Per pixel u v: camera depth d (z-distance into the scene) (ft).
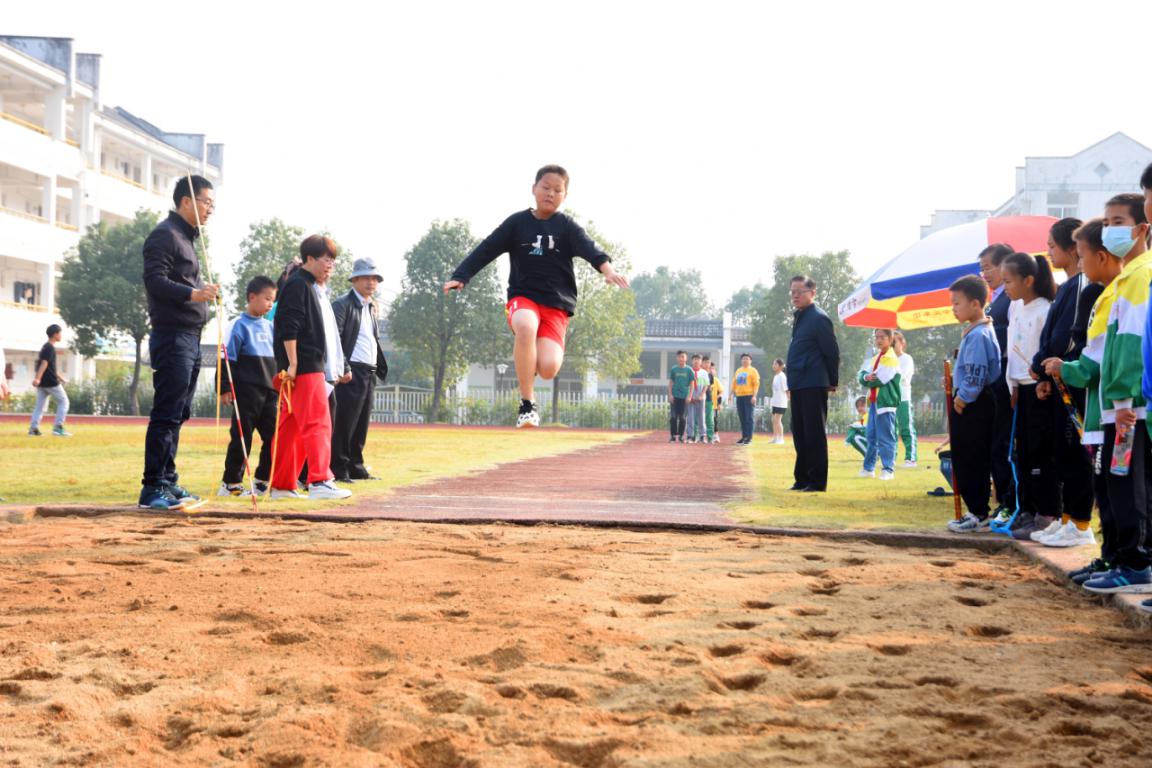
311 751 7.30
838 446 72.08
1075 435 17.51
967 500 20.53
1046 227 32.35
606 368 132.46
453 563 15.61
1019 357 19.17
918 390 132.77
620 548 17.62
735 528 20.27
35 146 141.18
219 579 13.99
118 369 141.28
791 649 10.20
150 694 8.69
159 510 22.18
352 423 31.73
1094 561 14.47
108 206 161.89
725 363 178.70
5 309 136.98
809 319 31.40
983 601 13.28
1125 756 7.25
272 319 28.43
